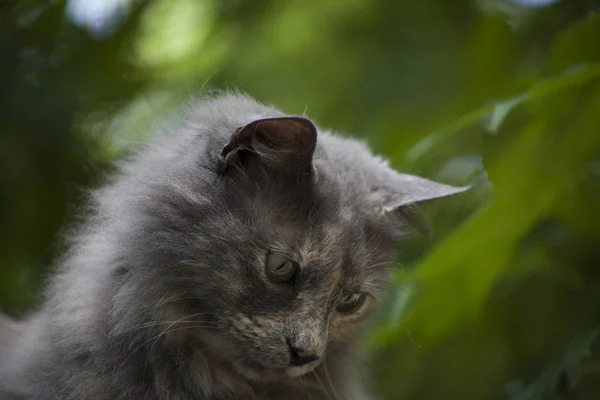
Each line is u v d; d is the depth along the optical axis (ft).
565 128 3.99
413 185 4.01
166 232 3.80
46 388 3.84
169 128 3.99
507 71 4.28
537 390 3.96
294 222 3.82
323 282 3.84
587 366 3.99
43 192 4.33
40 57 4.33
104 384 3.81
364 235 3.92
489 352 4.25
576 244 4.18
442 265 4.07
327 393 4.00
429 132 4.34
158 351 3.83
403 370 4.32
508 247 4.07
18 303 4.37
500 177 4.02
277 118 3.72
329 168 3.90
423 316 4.15
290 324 3.81
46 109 4.29
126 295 3.81
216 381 3.90
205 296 3.82
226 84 4.26
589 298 4.14
